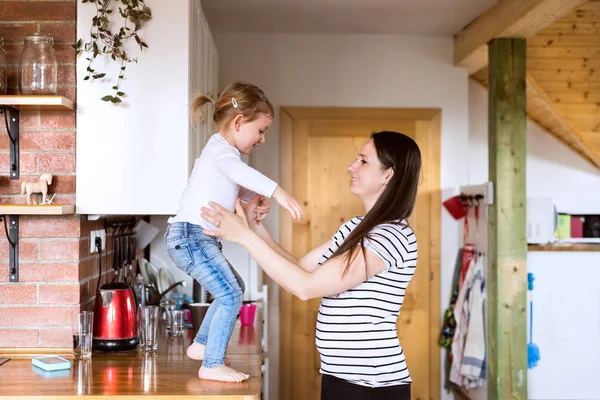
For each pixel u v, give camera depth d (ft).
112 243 11.00
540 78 15.23
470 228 15.94
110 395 7.15
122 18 9.15
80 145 9.12
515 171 13.84
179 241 7.39
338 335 6.82
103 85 9.14
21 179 9.13
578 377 15.46
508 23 12.72
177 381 7.67
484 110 17.26
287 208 6.93
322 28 15.88
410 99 16.51
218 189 7.39
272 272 6.67
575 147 17.61
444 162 16.57
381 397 6.72
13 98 8.44
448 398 16.52
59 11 9.11
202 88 11.12
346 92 16.46
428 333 16.52
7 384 7.58
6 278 9.08
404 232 6.93
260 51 16.35
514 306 13.87
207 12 14.47
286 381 16.44
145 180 9.18
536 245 15.48
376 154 7.11
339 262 6.66
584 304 15.44
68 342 9.12
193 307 11.08
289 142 16.43
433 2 13.61
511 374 13.87
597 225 17.39
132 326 9.37
